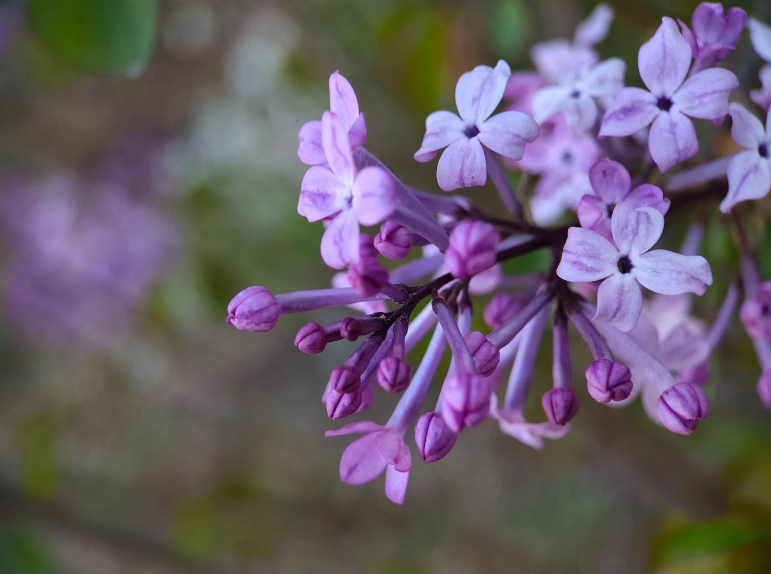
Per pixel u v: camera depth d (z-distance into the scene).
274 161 0.44
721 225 0.18
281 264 0.42
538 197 0.19
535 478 0.44
